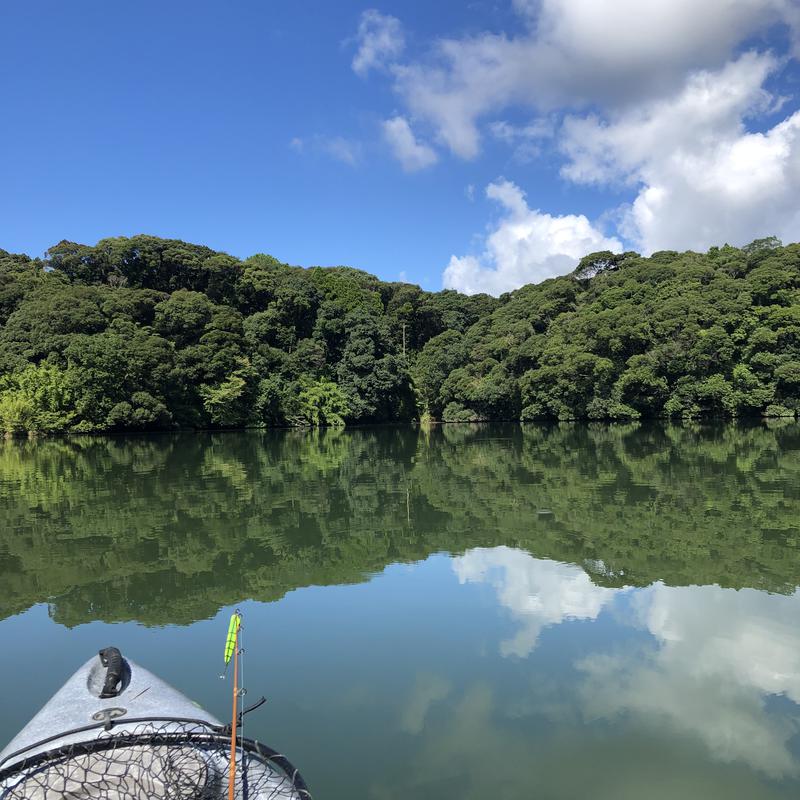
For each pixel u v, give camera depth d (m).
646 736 4.68
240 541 10.86
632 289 52.62
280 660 6.10
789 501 13.31
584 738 4.67
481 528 11.50
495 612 7.25
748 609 7.20
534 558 9.42
